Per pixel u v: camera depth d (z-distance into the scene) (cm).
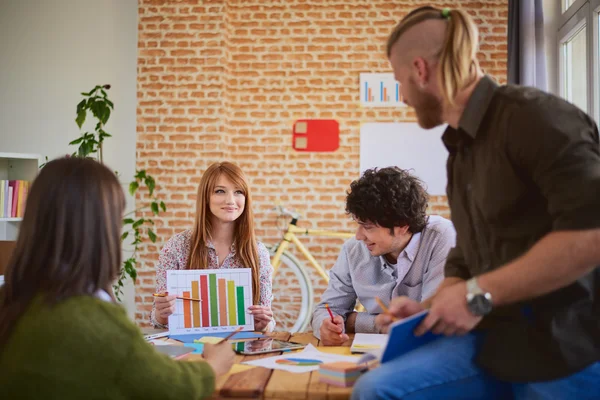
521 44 453
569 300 140
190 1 563
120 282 516
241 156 574
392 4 567
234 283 241
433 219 242
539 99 138
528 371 139
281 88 573
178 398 133
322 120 569
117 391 126
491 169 144
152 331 239
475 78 150
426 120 157
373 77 566
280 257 554
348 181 567
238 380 159
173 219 558
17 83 572
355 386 142
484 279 136
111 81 569
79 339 123
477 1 561
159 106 564
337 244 566
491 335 147
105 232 136
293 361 182
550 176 131
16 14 574
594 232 125
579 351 136
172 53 564
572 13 447
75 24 571
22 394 121
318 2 573
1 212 459
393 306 161
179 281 235
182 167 560
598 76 391
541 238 140
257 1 576
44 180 134
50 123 568
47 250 130
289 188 570
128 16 571
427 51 148
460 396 145
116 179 142
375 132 564
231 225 289
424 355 147
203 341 215
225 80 564
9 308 129
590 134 135
